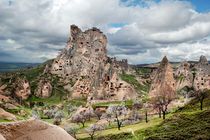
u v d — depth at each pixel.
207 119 127.88
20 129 7.87
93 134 160.38
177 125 131.00
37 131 8.01
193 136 111.69
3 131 7.59
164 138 114.38
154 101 198.62
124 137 136.50
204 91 184.75
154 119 173.75
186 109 171.25
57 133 8.22
